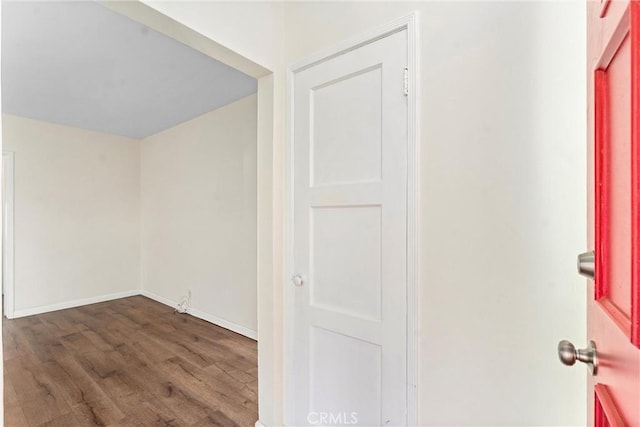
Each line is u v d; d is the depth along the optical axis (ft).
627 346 1.54
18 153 12.66
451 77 3.81
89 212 14.57
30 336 10.61
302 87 5.32
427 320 3.98
